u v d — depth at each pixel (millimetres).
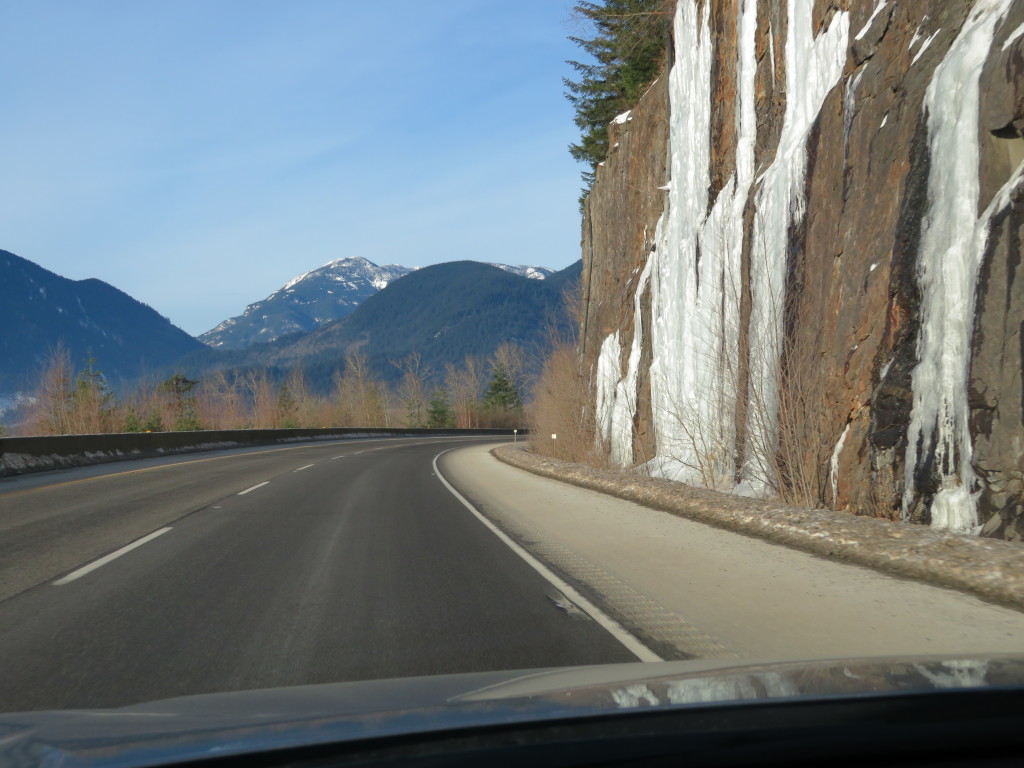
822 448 12797
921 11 12008
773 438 14227
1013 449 8750
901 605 6484
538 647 5539
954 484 9766
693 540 10250
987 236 9430
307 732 2121
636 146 29625
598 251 35062
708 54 21141
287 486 18516
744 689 2467
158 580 7965
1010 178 9469
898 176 11695
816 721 2184
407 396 124812
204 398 83688
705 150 20953
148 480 19906
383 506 14742
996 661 2844
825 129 14156
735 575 7945
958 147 10352
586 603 6934
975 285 9523
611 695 2449
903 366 10992
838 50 14578
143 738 2174
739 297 16984
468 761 1945
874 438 11352
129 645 5645
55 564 8797
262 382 86438
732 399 16734
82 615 6543
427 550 9859
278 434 47938
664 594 7254
